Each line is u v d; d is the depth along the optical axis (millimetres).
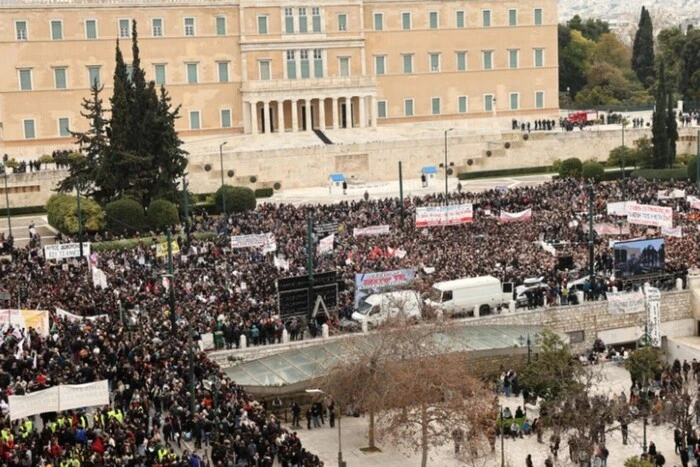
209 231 167000
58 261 140375
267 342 118562
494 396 102312
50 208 179750
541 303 133375
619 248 138250
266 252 142875
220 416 92062
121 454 81250
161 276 126750
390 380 96500
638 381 116062
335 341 118562
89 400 86062
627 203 147500
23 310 106062
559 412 98938
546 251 146000
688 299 140375
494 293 130625
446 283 129000
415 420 95625
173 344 104875
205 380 100500
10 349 99062
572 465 96625
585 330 134750
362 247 146250
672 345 137750
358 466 96438
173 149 183625
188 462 82812
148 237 166500
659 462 94125
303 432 105688
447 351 100812
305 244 148375
